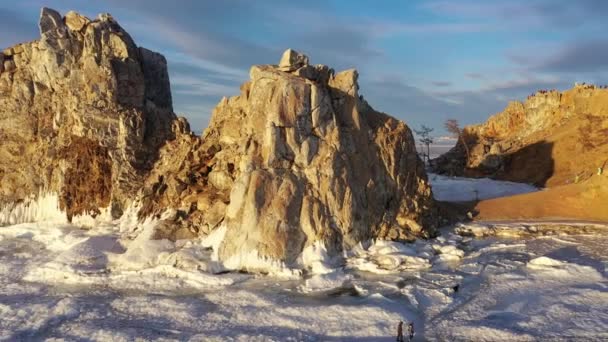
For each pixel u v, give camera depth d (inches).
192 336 1396.4
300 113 2297.0
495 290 1740.9
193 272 1956.2
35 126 3223.4
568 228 2615.7
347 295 1736.0
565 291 1684.3
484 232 2593.5
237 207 2158.0
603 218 2810.0
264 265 2017.7
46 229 2741.1
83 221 2856.8
